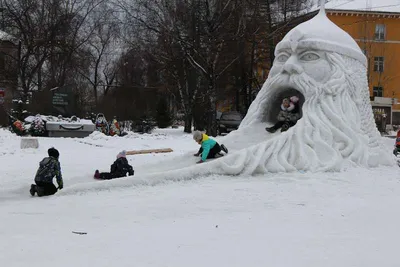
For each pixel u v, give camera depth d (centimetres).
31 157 1602
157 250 489
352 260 453
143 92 4788
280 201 755
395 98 4650
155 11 2903
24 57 3653
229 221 624
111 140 2345
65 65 3956
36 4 3672
